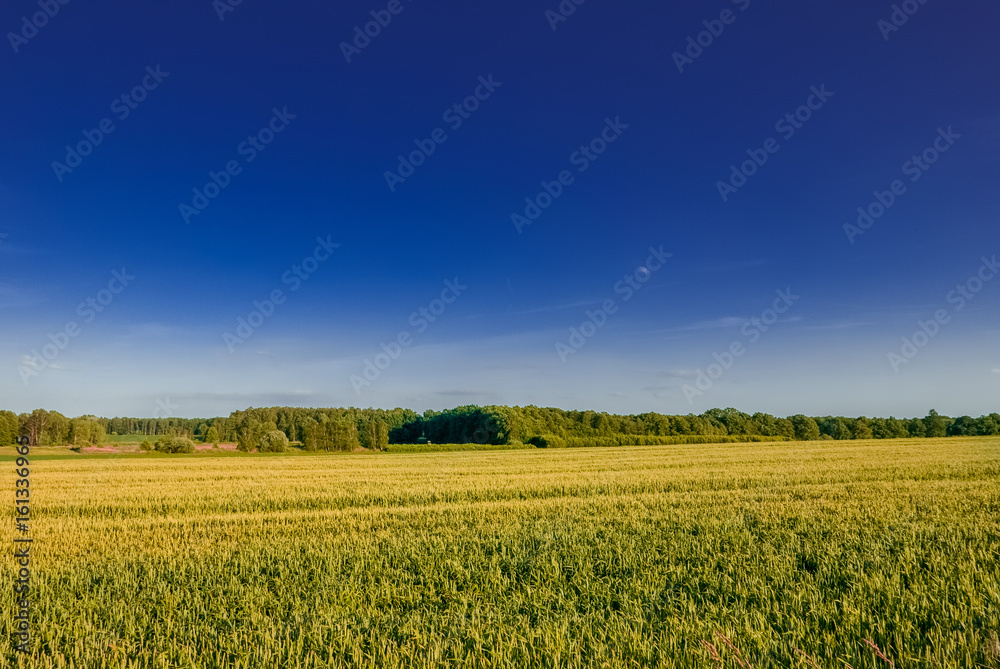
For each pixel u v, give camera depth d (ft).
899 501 56.29
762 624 22.16
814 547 35.45
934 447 176.76
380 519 51.03
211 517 53.78
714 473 94.94
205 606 26.43
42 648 21.90
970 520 44.75
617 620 23.27
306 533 44.78
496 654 19.93
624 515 50.60
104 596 27.84
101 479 97.76
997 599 24.09
